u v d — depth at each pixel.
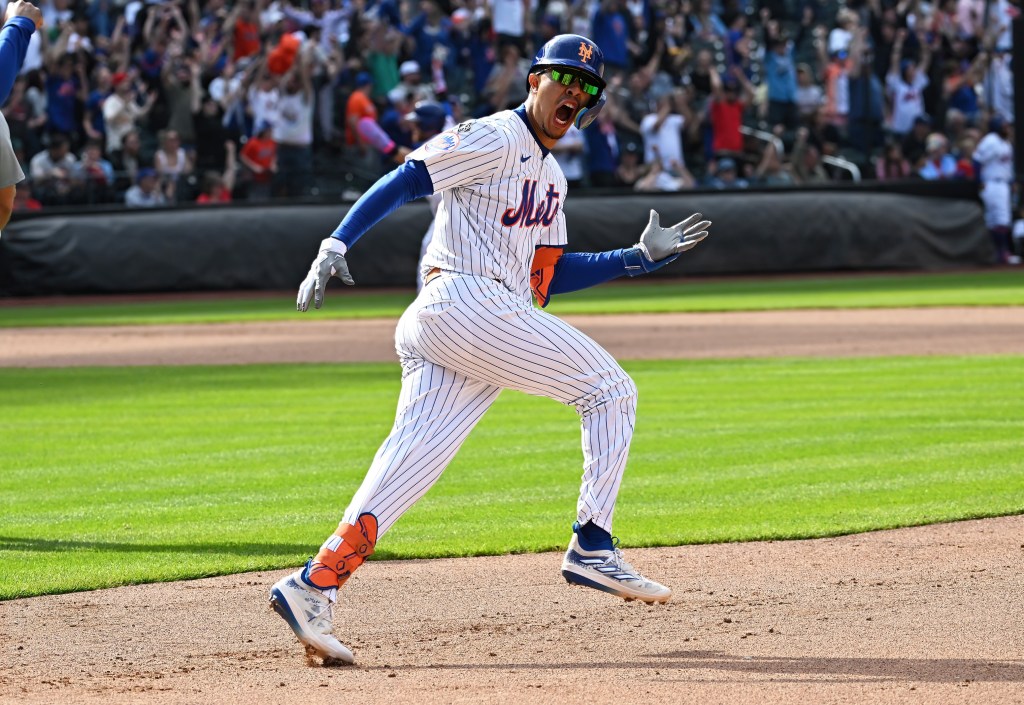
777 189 83.12
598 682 12.41
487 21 89.75
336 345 50.12
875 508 20.88
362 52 82.81
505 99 82.75
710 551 18.34
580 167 83.31
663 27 92.12
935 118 97.62
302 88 79.19
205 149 81.06
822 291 71.00
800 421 29.81
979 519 20.05
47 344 51.72
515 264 13.84
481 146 13.20
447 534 19.55
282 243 77.19
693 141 87.94
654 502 21.66
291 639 14.29
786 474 23.81
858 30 94.56
